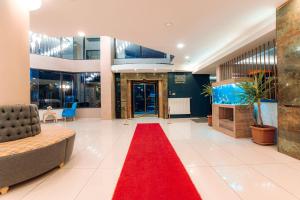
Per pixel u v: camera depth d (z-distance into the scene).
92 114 11.28
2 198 2.32
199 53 7.59
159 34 5.29
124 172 3.00
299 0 3.34
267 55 5.12
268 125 4.94
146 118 10.84
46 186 2.61
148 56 11.05
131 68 9.95
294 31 3.44
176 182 2.63
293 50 3.47
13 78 3.37
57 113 10.23
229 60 7.09
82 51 11.54
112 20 4.29
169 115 10.68
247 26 4.79
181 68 10.67
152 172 2.99
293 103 3.52
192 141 5.03
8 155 2.40
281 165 3.22
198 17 4.23
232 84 5.82
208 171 3.02
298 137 3.46
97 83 11.43
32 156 2.64
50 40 10.52
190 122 8.88
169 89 11.10
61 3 3.52
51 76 10.63
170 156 3.78
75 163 3.47
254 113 5.44
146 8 3.77
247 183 2.60
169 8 3.79
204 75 11.26
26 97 3.69
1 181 2.37
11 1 3.33
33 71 9.91
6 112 3.05
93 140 5.32
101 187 2.56
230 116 6.59
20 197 2.34
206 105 11.29
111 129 7.14
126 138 5.53
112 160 3.62
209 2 3.59
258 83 4.69
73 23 4.41
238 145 4.54
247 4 3.70
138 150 4.23
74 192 2.44
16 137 3.10
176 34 5.29
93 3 3.53
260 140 4.54
